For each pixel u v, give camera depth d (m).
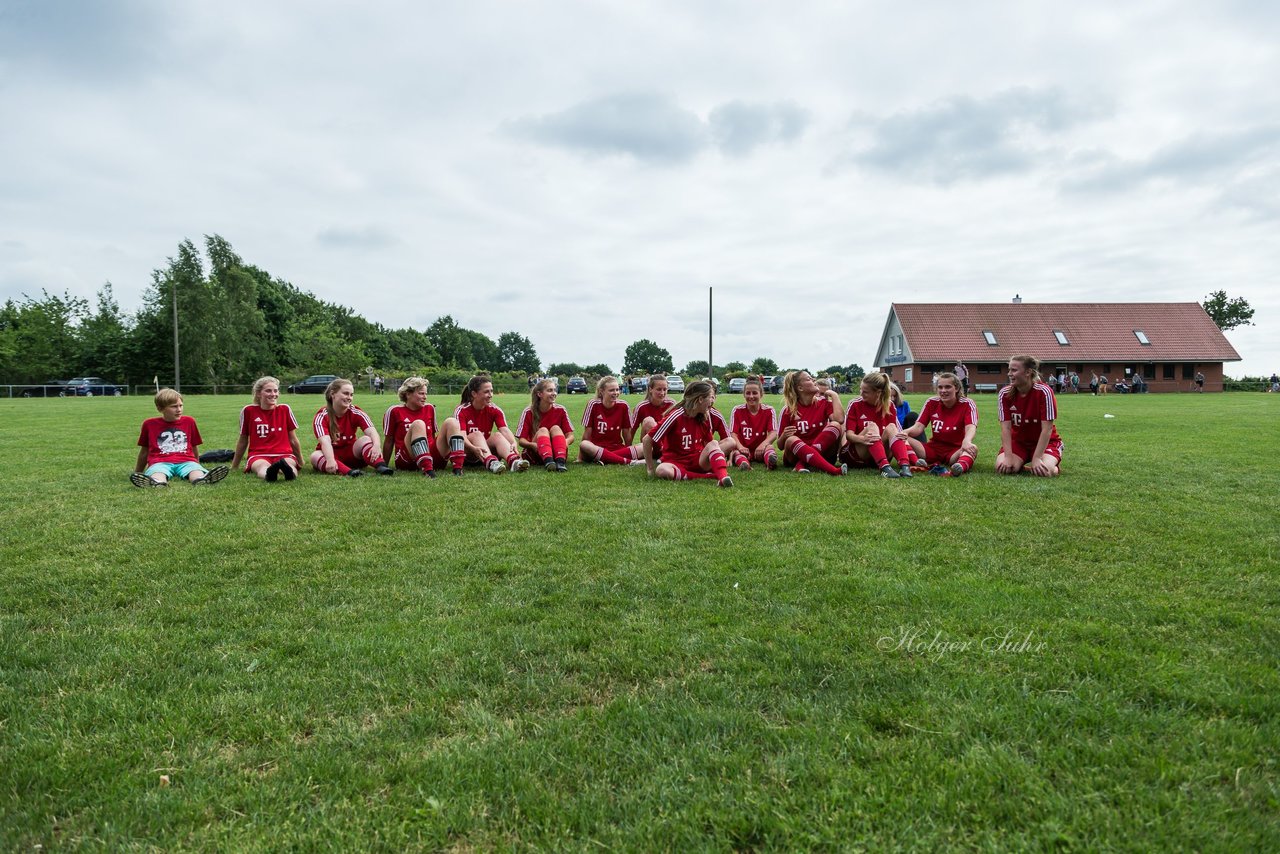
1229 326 76.12
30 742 2.15
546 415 8.41
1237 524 4.79
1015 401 7.35
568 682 2.52
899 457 7.29
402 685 2.50
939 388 7.82
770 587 3.48
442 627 3.02
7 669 2.66
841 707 2.31
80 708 2.35
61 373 54.56
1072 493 6.09
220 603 3.35
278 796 1.90
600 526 4.87
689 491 6.32
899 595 3.32
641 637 2.88
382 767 2.02
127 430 13.42
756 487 6.52
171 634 2.98
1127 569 3.74
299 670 2.62
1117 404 26.08
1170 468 7.64
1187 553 4.05
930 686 2.42
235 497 6.04
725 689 2.43
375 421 17.83
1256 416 17.31
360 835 1.75
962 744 2.08
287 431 7.89
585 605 3.29
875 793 1.86
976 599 3.25
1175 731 2.12
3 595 3.46
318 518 5.18
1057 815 1.76
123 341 54.25
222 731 2.22
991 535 4.51
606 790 1.91
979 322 52.66
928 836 1.70
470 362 122.44
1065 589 3.41
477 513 5.33
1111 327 52.75
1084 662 2.57
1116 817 1.75
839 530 4.68
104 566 3.94
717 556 4.06
